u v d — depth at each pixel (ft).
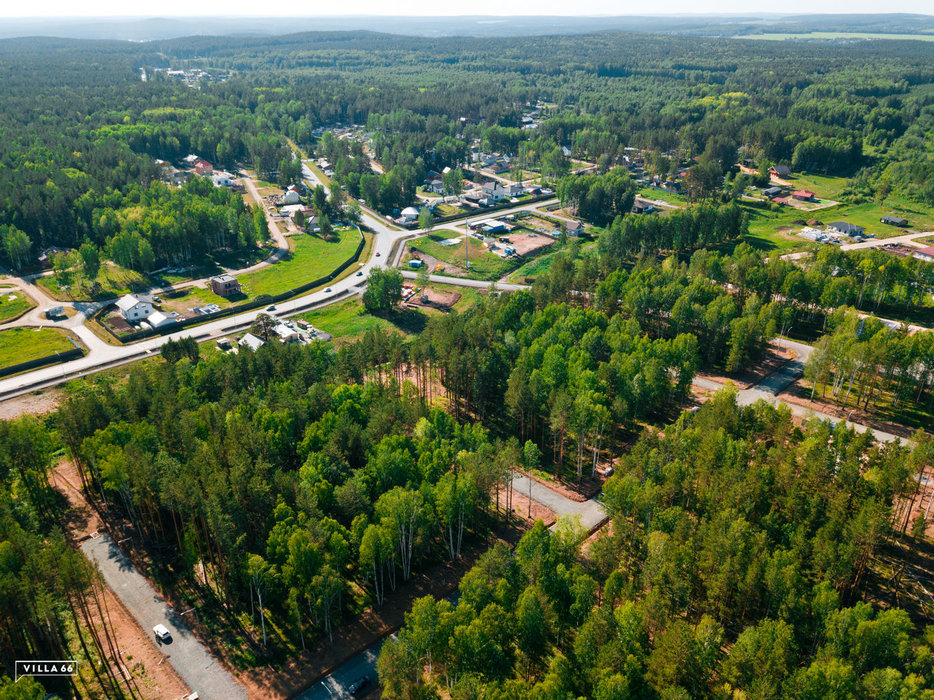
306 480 318.65
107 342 592.19
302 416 386.73
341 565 296.10
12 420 418.92
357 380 484.33
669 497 327.47
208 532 306.14
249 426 354.74
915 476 378.94
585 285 629.92
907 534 331.57
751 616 275.39
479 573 265.95
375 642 279.49
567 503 372.38
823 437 357.61
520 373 427.74
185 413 369.91
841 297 577.84
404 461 336.90
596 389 417.49
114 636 281.13
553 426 381.40
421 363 486.38
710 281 631.15
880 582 301.84
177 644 279.08
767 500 319.06
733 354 499.10
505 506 368.27
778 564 262.47
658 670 227.61
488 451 349.82
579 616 260.01
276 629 285.84
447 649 242.99
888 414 450.30
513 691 215.51
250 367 462.60
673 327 537.24
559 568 270.46
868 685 214.90
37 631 266.98
